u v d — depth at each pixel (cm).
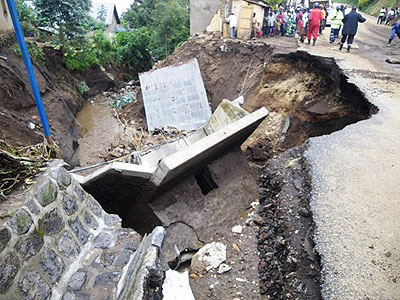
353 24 1073
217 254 463
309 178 454
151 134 1316
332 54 1054
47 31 1931
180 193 604
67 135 1215
